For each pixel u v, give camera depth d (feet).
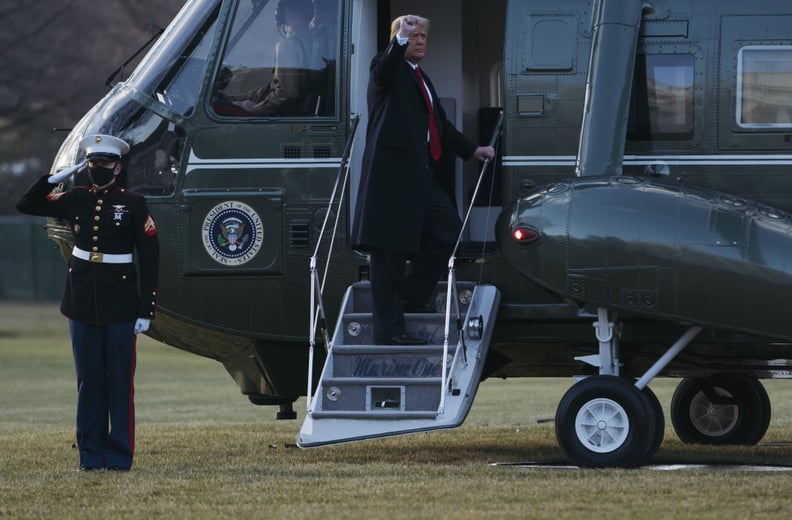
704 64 78.28
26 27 253.65
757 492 62.90
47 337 238.48
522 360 83.71
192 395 144.87
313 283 73.31
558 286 72.43
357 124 79.30
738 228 71.10
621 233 71.61
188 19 83.05
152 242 73.51
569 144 78.64
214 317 81.15
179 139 81.20
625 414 72.28
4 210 341.21
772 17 78.02
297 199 80.23
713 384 90.79
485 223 84.33
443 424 69.97
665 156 78.28
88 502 63.16
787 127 77.56
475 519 56.85
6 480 70.49
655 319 73.72
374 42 81.51
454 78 85.56
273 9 81.76
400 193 72.95
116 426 73.87
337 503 61.46
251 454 83.56
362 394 72.28
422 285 76.07
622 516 57.21
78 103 253.03
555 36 79.15
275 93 81.00
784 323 70.08
